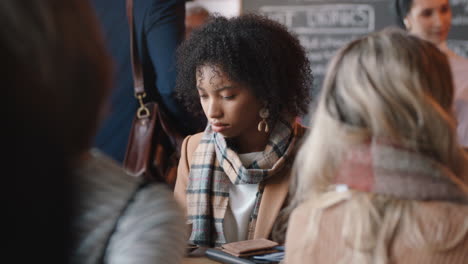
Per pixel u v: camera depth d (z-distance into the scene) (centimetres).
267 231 167
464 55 355
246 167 172
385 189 85
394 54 89
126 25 236
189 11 343
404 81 87
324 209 90
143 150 227
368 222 84
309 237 90
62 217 47
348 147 88
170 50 233
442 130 85
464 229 82
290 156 172
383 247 83
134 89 237
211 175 178
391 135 85
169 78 232
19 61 48
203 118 205
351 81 90
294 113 178
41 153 46
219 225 173
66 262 48
